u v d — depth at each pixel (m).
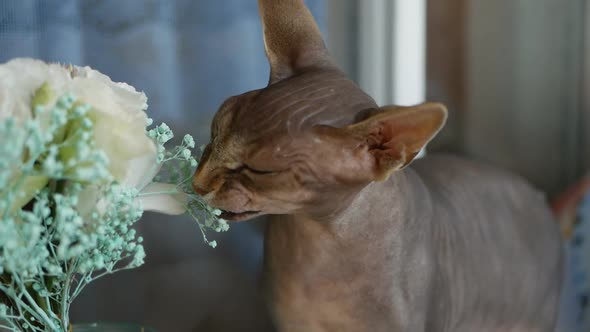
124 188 0.59
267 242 0.75
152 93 1.01
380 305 0.72
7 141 0.53
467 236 0.82
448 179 0.86
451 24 1.22
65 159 0.56
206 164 0.65
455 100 1.24
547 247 0.92
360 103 0.65
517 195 0.91
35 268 0.58
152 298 1.03
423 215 0.75
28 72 0.57
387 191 0.70
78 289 0.63
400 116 0.60
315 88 0.65
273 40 0.71
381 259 0.71
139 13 0.99
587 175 1.20
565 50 1.28
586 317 1.11
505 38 1.25
